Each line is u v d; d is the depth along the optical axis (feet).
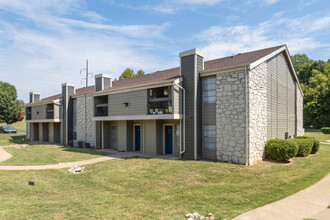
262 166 32.55
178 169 31.78
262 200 20.22
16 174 32.35
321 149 51.44
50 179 29.89
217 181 26.63
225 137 35.81
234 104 34.76
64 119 71.56
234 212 17.60
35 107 84.28
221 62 44.01
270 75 42.09
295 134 57.36
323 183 25.27
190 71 39.17
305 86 131.34
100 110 57.21
